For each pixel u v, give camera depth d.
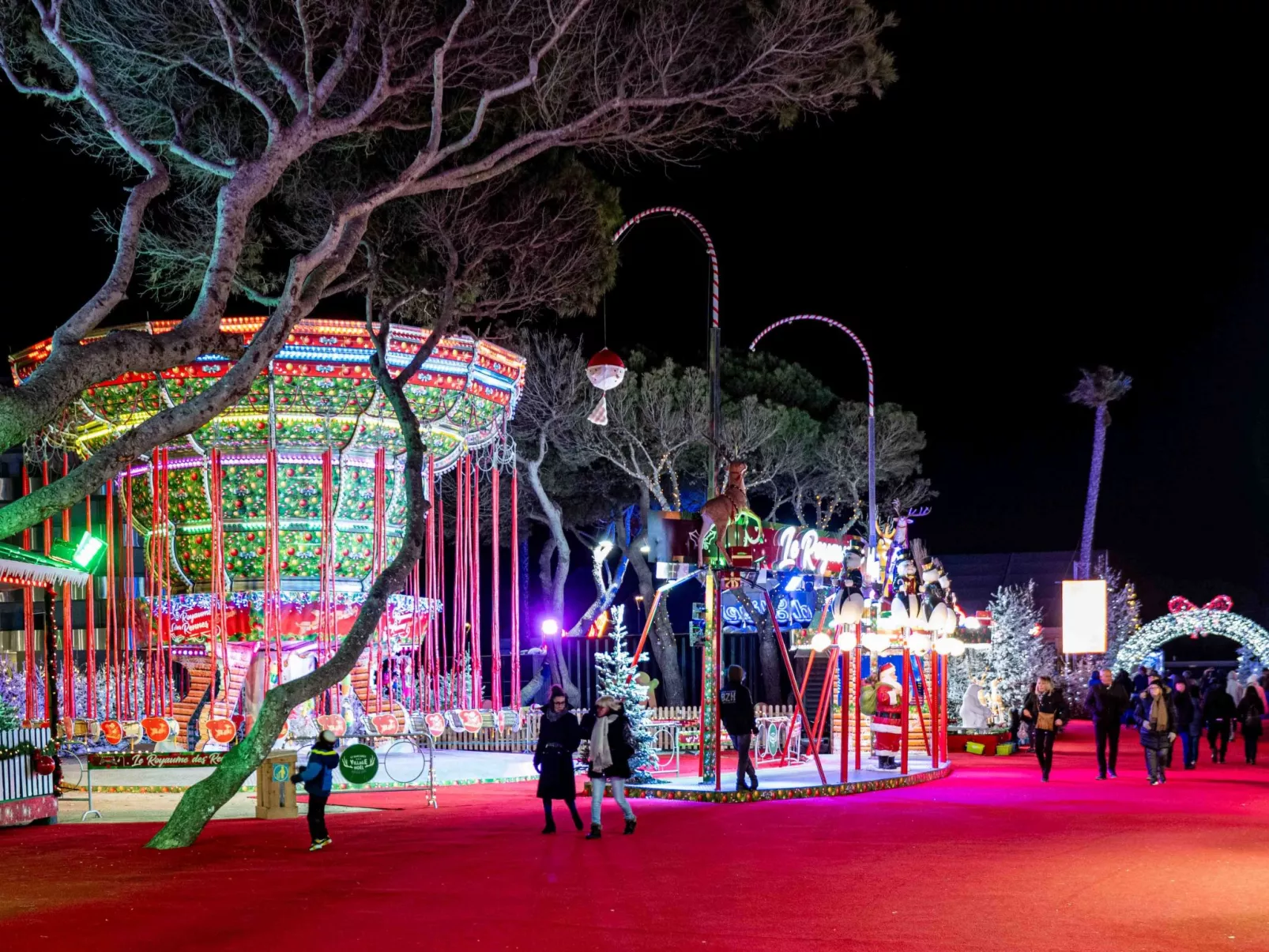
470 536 27.52
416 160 15.59
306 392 24.34
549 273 21.64
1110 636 47.16
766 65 16.75
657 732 29.92
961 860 12.66
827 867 12.13
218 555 24.47
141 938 8.98
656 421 41.44
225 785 14.20
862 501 45.47
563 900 10.38
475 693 26.98
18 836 15.46
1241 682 41.75
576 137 17.31
